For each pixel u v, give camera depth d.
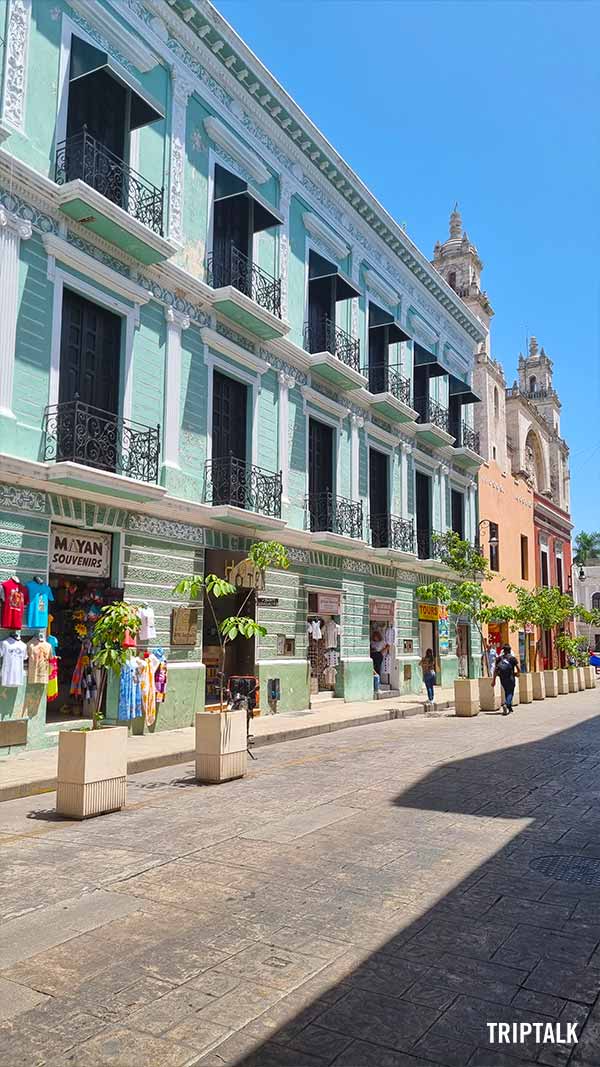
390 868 6.04
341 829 7.27
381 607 23.47
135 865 6.19
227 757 9.84
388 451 24.17
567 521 46.22
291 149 19.50
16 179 11.83
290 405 19.08
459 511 30.58
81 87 13.41
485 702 21.75
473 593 22.39
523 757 12.02
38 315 12.24
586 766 11.15
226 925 4.89
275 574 18.27
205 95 16.47
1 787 8.98
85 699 13.22
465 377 31.67
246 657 17.31
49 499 12.23
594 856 6.38
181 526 15.16
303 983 4.09
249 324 16.98
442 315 29.33
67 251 12.63
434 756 12.05
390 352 24.78
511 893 5.48
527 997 3.94
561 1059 3.39
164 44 15.30
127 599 13.73
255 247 17.97
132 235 13.27
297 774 10.35
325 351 20.11
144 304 14.47
